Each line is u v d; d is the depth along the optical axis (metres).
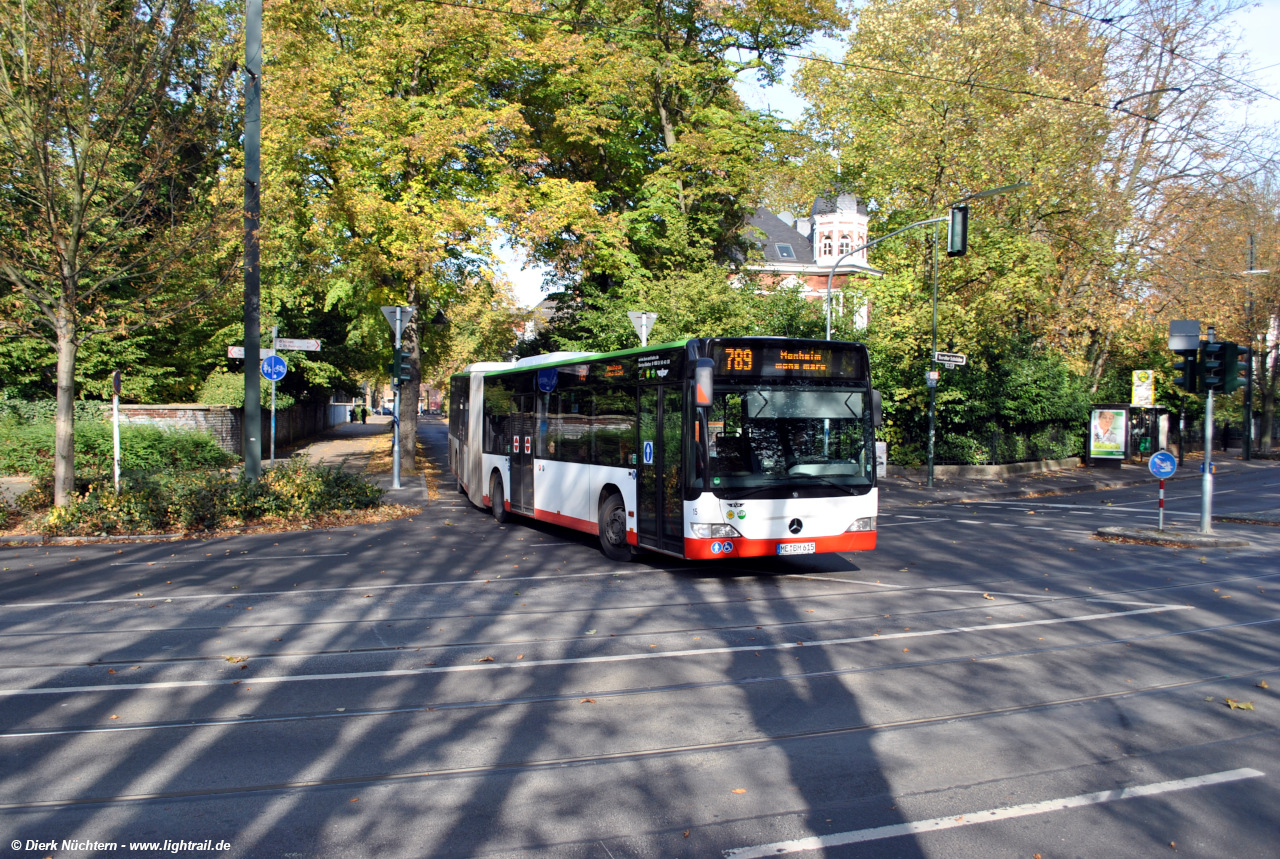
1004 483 25.86
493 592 9.62
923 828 3.98
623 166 29.73
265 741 5.11
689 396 9.87
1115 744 5.07
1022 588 10.06
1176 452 40.84
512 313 38.00
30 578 10.29
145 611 8.56
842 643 7.43
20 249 13.41
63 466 13.86
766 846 3.80
